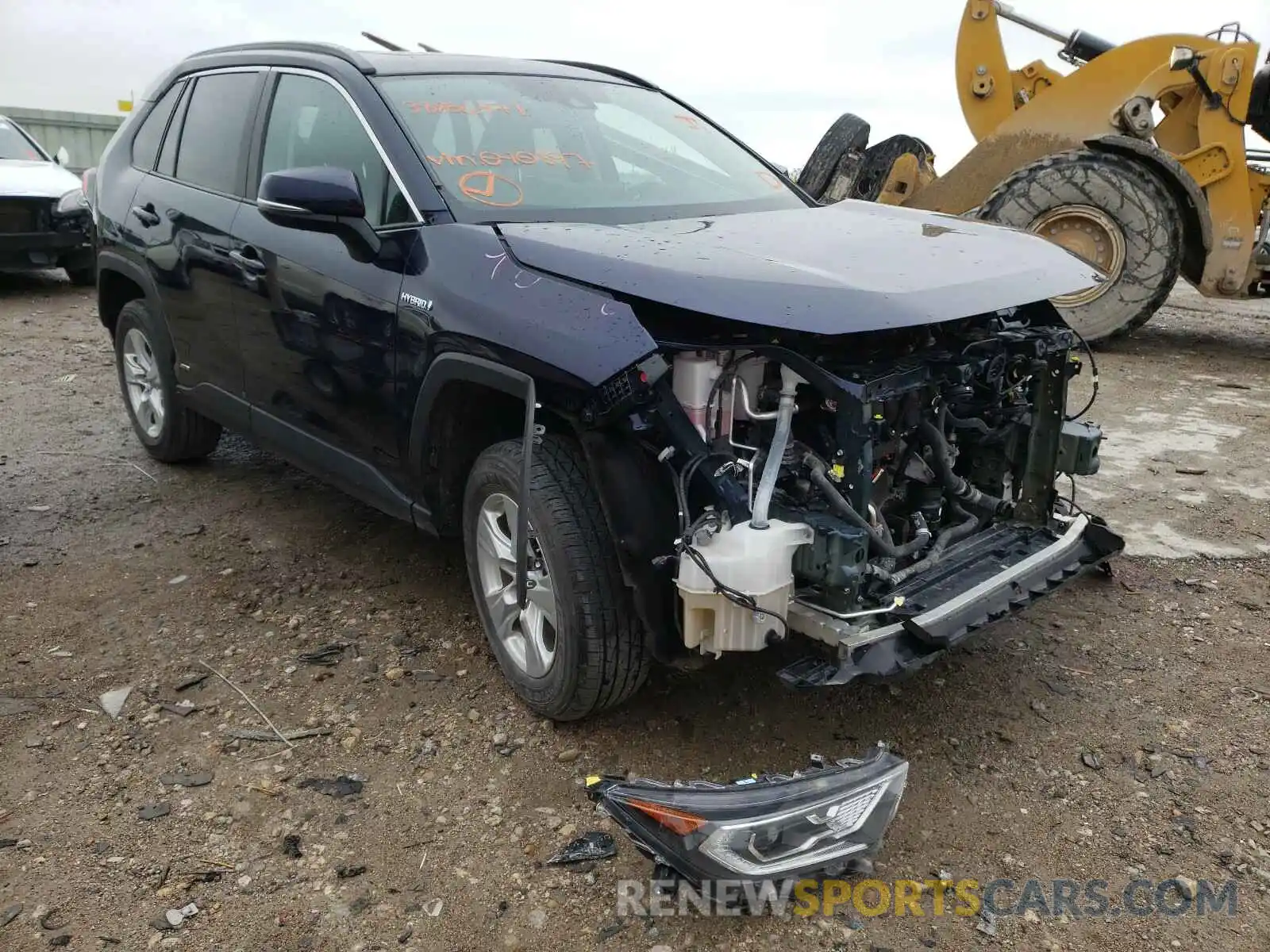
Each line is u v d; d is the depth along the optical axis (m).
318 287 3.44
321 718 3.08
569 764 2.86
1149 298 8.12
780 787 2.30
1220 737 2.98
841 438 2.52
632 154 3.79
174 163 4.58
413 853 2.52
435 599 3.84
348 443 3.59
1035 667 3.37
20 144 11.07
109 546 4.30
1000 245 3.12
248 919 2.31
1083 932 2.27
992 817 2.65
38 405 6.39
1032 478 3.30
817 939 2.26
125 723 3.05
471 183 3.28
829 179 9.55
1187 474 5.20
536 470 2.79
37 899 2.36
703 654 2.73
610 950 2.23
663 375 2.51
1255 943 2.23
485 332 2.78
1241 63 7.65
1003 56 9.35
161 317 4.66
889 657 2.50
